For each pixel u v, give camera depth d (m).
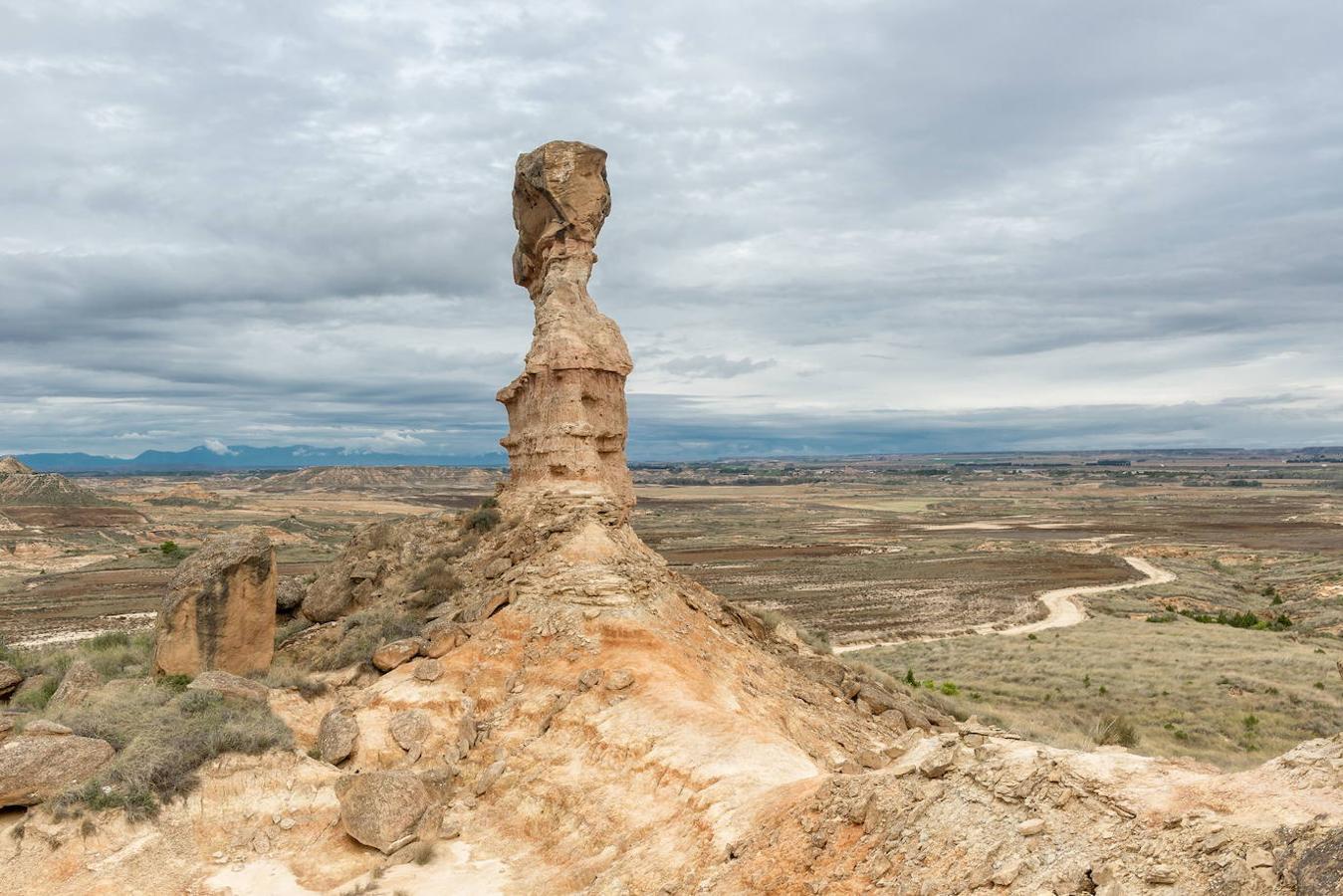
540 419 33.50
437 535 34.38
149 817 18.58
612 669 23.08
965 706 37.03
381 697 24.50
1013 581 94.38
